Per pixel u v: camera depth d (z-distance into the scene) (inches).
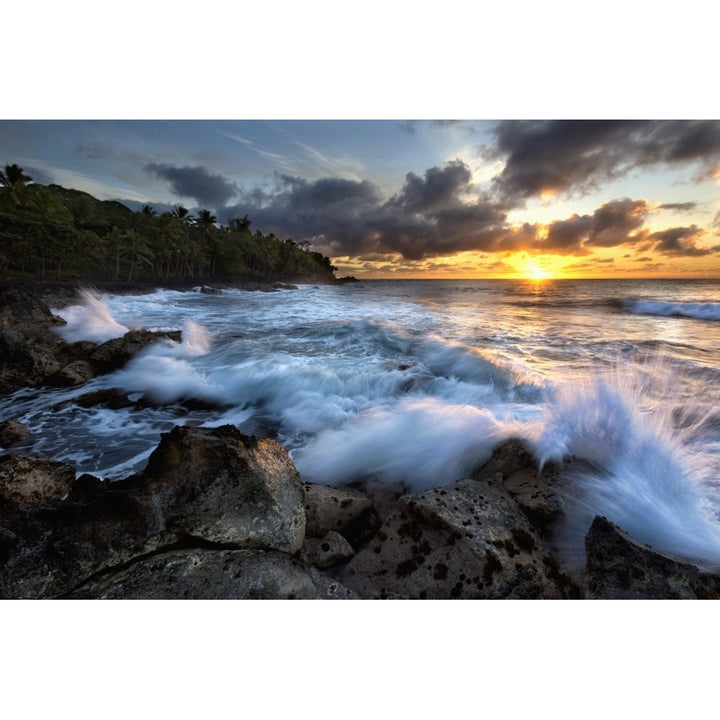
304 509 117.2
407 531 116.7
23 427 203.6
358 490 154.2
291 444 193.6
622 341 437.1
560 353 370.0
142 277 1946.4
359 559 113.8
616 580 98.4
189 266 2404.0
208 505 98.9
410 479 157.3
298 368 285.1
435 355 339.0
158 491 98.1
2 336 282.2
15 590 85.4
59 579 87.4
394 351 375.9
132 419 227.0
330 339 438.9
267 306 972.6
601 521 108.9
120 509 94.2
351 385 264.7
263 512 103.4
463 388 256.2
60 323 447.2
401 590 104.0
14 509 95.7
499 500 126.1
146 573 90.5
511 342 430.0
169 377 284.7
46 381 281.1
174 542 96.7
